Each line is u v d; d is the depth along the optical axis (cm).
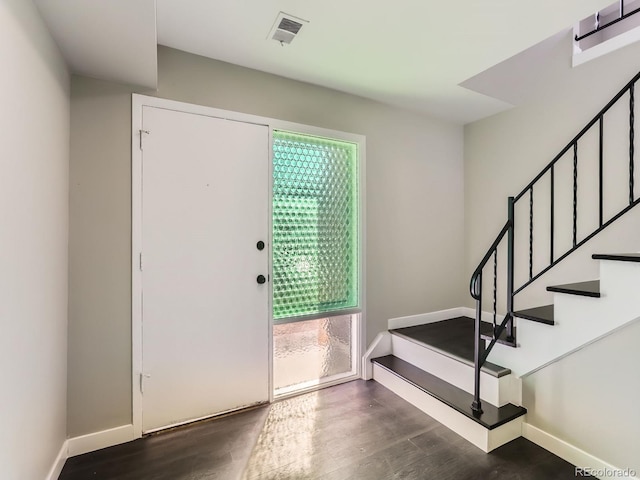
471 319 332
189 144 208
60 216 164
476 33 188
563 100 259
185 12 170
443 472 168
